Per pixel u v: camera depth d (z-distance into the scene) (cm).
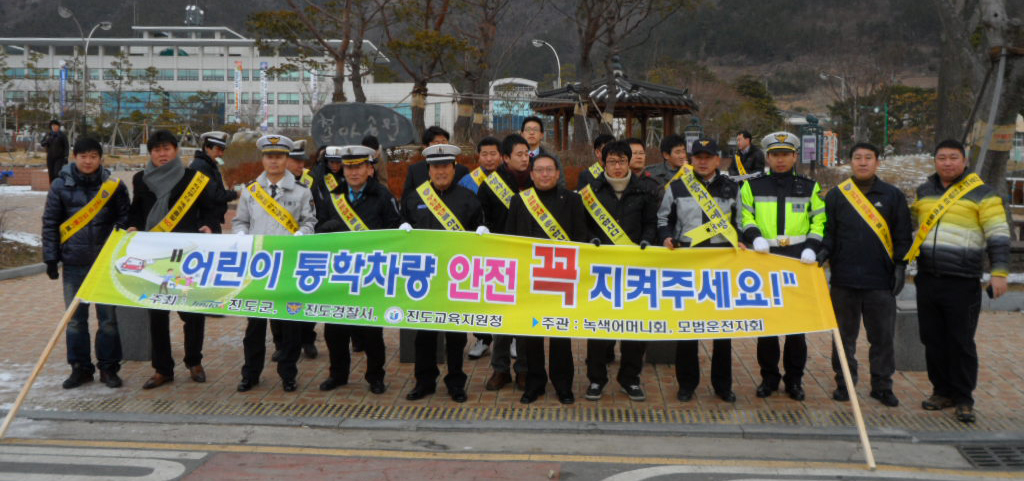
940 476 489
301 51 2066
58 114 5750
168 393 647
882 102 5553
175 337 830
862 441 504
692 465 503
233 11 11625
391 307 579
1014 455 525
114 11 13812
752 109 4872
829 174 2417
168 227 635
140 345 746
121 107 7169
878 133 5878
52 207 641
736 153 1028
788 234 616
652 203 622
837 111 6056
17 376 688
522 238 582
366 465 503
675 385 677
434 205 618
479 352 766
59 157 1778
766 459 515
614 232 612
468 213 620
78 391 650
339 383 666
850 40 9594
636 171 754
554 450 530
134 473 486
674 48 10931
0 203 2038
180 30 8081
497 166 699
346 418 584
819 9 11988
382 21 2008
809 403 626
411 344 741
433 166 614
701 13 11788
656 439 552
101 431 562
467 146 1864
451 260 583
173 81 7644
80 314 653
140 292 583
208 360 748
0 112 6003
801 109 8956
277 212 638
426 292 580
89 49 8362
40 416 583
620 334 568
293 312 581
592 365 628
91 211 643
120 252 592
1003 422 582
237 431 564
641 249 580
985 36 1084
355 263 587
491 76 2886
